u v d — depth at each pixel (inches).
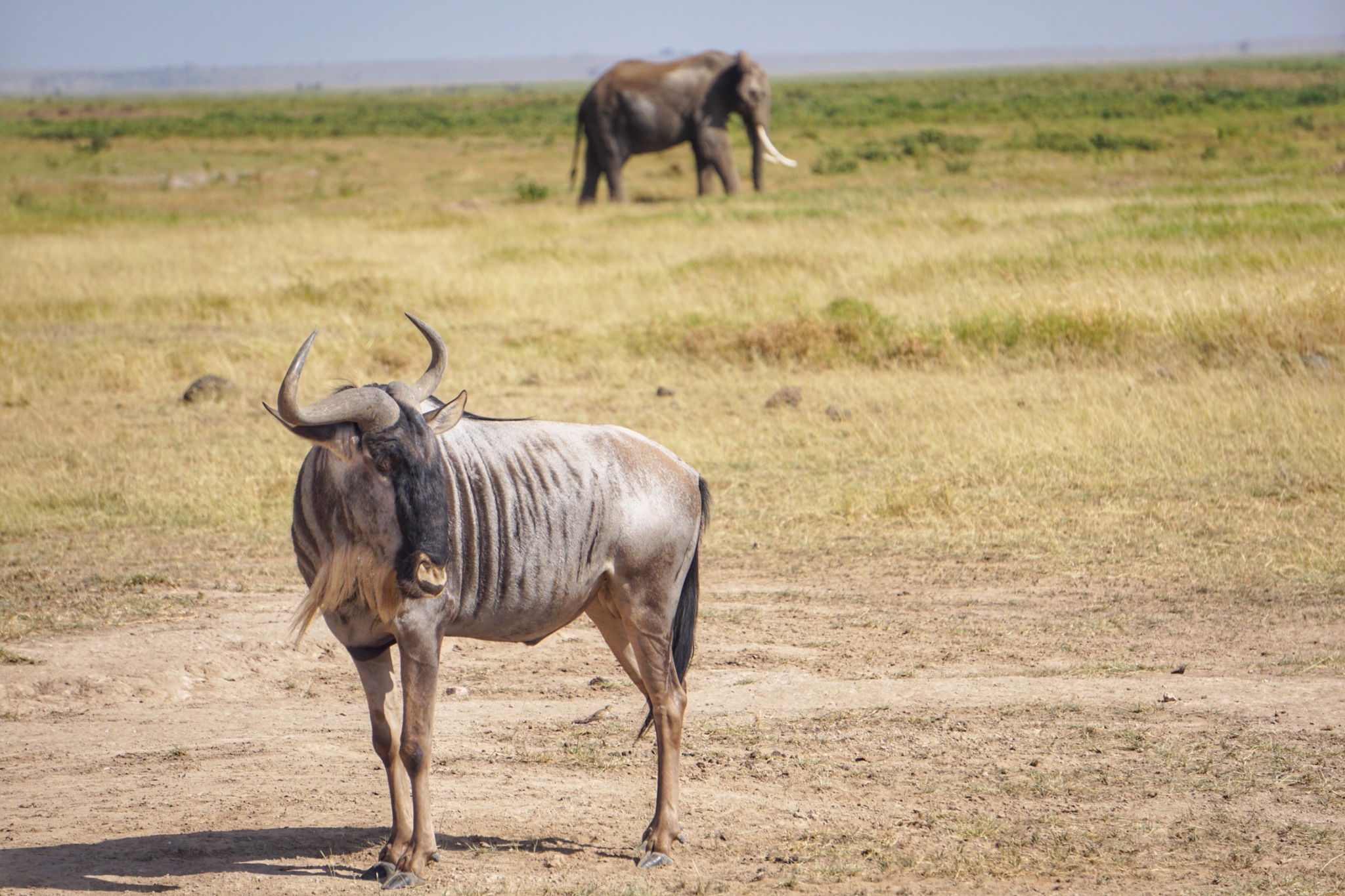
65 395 1624.0
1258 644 775.1
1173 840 523.8
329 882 487.2
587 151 4141.2
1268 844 518.6
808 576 943.7
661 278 2352.4
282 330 2047.2
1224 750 620.4
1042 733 647.8
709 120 4101.9
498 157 6058.1
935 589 905.5
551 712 702.5
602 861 512.4
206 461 1284.4
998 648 782.5
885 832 537.3
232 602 886.4
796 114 7647.6
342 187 4483.3
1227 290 1806.1
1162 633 799.7
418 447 467.2
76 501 1146.7
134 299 2277.3
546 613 517.3
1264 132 5329.7
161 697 735.7
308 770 623.8
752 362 1760.6
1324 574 900.6
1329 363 1512.1
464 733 669.3
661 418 1455.5
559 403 1542.8
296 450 1327.5
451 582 491.2
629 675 561.0
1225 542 981.2
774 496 1153.4
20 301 2231.8
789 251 2519.7
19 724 690.2
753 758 624.4
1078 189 3538.4
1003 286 2075.5
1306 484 1114.1
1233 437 1273.4
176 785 602.5
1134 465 1203.9
